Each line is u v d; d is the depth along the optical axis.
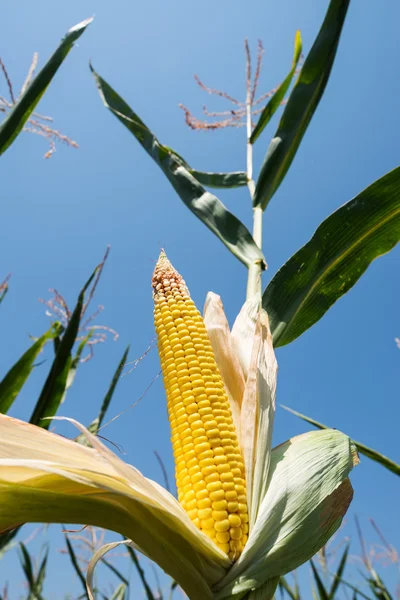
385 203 0.43
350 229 0.43
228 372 0.33
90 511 0.26
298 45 0.67
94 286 0.45
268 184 0.55
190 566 0.25
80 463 0.26
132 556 0.49
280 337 0.41
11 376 0.45
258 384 0.31
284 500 0.27
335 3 0.56
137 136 0.63
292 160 0.56
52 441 0.26
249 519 0.27
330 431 0.32
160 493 0.25
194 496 0.26
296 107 0.56
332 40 0.56
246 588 0.24
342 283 0.44
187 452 0.27
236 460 0.27
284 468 0.29
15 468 0.25
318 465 0.29
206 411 0.28
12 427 0.26
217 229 0.50
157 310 0.32
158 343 0.31
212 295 0.36
